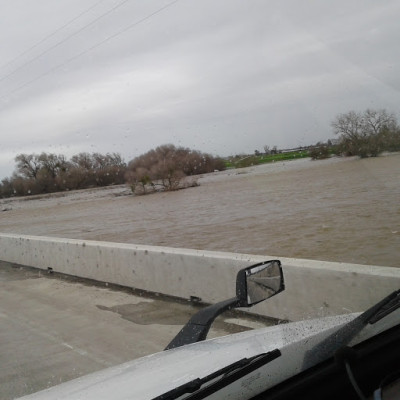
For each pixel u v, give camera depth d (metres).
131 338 6.23
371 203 16.75
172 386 1.87
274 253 12.77
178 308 7.21
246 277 2.74
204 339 2.65
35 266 11.91
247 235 16.30
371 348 2.06
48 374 5.39
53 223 32.44
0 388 5.14
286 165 38.28
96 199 47.28
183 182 43.16
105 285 9.22
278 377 1.90
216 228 19.30
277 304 6.02
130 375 2.20
